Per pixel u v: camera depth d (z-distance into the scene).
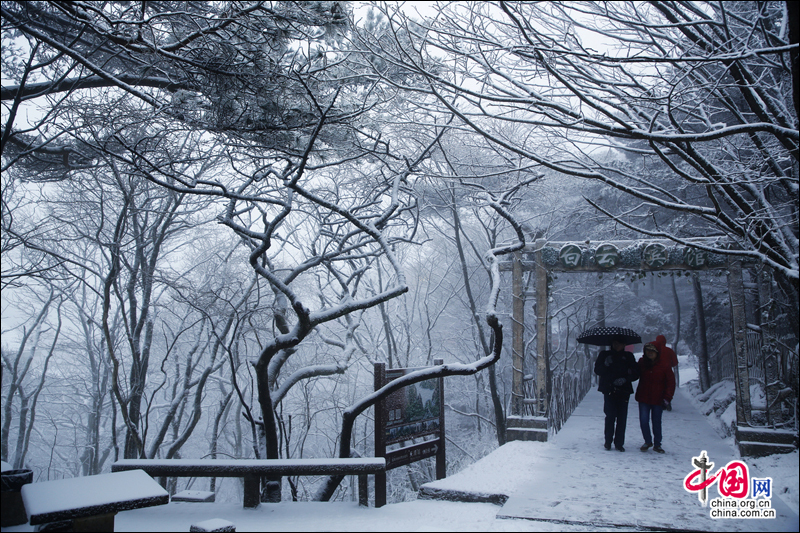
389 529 4.43
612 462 7.34
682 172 6.21
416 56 7.36
